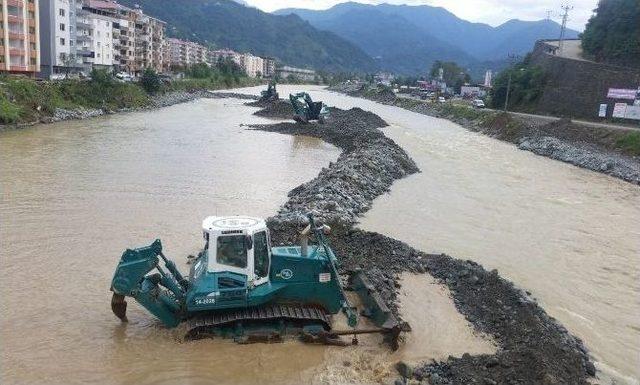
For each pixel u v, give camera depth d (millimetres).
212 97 120125
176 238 21422
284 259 13430
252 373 12117
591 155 47594
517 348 13328
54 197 26906
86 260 18688
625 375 13078
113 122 60906
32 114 54469
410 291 17016
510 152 53250
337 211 25094
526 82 89375
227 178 34031
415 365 12625
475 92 140750
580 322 15891
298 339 13398
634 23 77625
